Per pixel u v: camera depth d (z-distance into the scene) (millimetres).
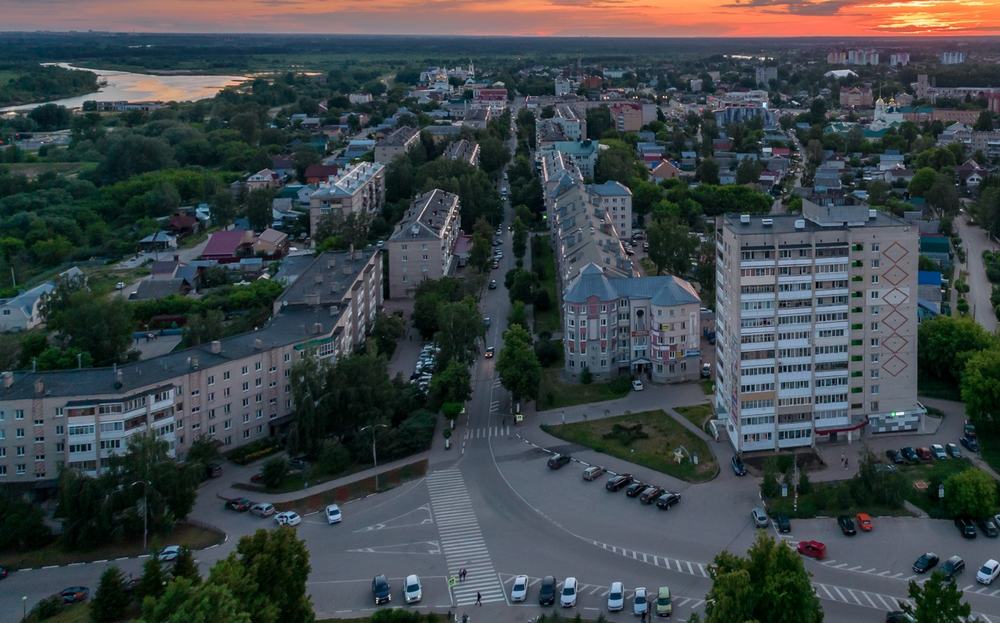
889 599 180125
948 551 196875
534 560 198125
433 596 185625
